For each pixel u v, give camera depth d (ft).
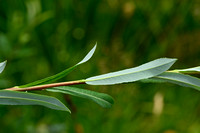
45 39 3.79
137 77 1.66
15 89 1.64
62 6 3.89
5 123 3.23
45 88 1.65
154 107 3.64
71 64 3.74
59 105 1.61
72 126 3.28
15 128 3.19
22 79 3.61
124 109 3.66
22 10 3.80
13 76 3.54
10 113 3.32
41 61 3.76
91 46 3.98
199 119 3.82
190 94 3.95
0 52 3.38
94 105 3.58
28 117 3.30
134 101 3.76
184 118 3.80
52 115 3.37
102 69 3.83
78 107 3.52
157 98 3.68
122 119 3.59
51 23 3.84
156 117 3.67
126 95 3.76
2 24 3.85
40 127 3.09
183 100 3.92
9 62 3.43
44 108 3.40
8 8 3.85
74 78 3.64
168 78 1.69
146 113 3.75
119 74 1.69
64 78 3.60
